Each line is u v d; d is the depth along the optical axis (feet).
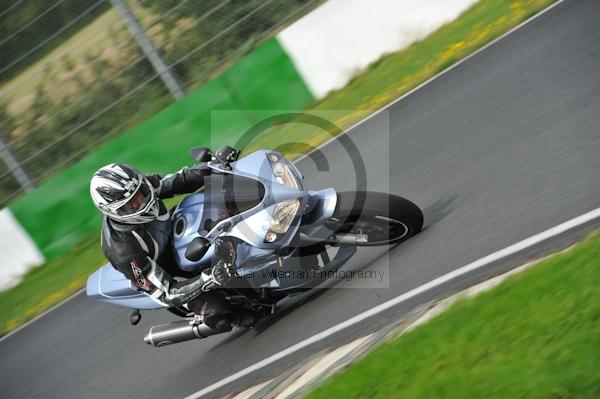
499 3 132.77
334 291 67.36
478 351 43.45
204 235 61.82
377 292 61.72
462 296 51.93
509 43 114.93
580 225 53.67
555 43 102.89
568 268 46.42
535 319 42.98
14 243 146.20
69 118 158.51
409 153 93.20
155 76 144.25
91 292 73.87
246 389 61.98
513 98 91.25
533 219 58.65
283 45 142.92
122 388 79.82
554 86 87.35
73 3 159.53
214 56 156.15
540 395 36.37
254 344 69.41
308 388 52.21
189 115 142.92
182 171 66.28
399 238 66.49
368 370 48.98
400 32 140.56
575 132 71.26
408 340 49.70
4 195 157.99
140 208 61.00
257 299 67.67
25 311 127.65
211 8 158.71
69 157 159.02
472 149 82.23
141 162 144.25
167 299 63.52
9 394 96.43
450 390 41.11
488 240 59.26
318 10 142.00
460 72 115.65
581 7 112.88
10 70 161.58
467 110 96.68
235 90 143.02
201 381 69.82
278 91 143.33
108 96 157.69
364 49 142.10
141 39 142.61
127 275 63.41
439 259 60.59
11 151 147.33
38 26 160.56
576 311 41.27
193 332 68.64
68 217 145.38
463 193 71.46
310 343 61.57
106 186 59.93
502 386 38.75
